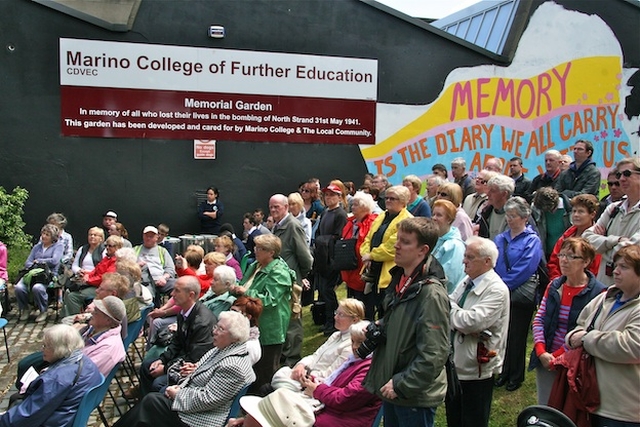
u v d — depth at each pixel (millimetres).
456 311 4602
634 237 5137
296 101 13320
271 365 6133
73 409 4523
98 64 12273
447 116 14180
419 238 3773
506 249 5891
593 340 3975
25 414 4375
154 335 6707
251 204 13258
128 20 12344
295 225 7289
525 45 14484
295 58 13250
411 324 3715
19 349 8094
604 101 14969
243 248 10914
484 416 4625
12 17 11922
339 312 5188
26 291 9445
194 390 4738
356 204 7395
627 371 3945
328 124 13531
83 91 12258
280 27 13125
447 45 14078
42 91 12117
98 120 12367
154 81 12555
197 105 12797
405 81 13930
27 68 12031
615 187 6824
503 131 14461
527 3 14500
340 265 7336
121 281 6328
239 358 4789
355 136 13695
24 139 12094
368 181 10484
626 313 3979
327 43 13414
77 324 6000
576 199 6062
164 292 8984
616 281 4031
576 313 4621
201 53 12734
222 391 4688
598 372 4020
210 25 12734
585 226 6027
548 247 7242
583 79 14820
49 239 9859
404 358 3730
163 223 12812
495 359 4633
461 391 4367
